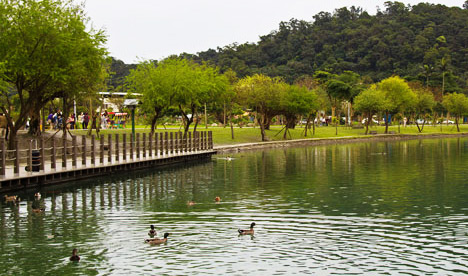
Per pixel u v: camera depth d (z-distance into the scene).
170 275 18.66
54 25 44.06
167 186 39.62
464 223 26.28
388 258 20.47
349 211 29.31
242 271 19.00
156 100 62.41
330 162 58.75
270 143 87.19
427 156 65.94
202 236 23.75
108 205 31.55
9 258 20.75
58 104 83.62
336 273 18.78
